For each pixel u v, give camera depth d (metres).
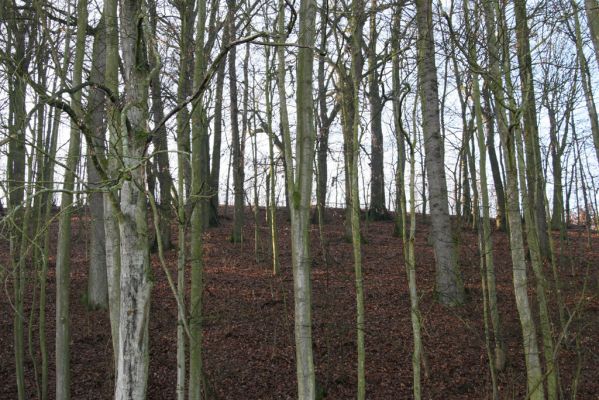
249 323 10.47
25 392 8.29
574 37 7.97
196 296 6.37
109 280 5.52
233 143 16.38
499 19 6.33
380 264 14.27
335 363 9.23
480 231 8.33
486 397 7.81
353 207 6.59
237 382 8.68
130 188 4.29
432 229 11.17
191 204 6.28
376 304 11.30
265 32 3.93
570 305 10.03
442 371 8.91
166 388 8.51
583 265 13.10
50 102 3.69
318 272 13.45
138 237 4.27
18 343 7.28
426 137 11.12
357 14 7.02
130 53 4.73
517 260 6.10
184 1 6.29
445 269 10.55
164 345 9.65
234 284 12.54
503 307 10.57
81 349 9.49
